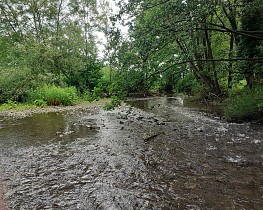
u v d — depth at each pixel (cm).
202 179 498
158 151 698
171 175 525
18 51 2350
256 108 1000
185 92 2262
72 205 415
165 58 849
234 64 1176
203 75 1608
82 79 2817
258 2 827
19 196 452
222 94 1578
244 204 396
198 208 389
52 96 2020
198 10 677
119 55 754
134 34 733
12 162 645
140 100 2316
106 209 397
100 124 1155
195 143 762
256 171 525
